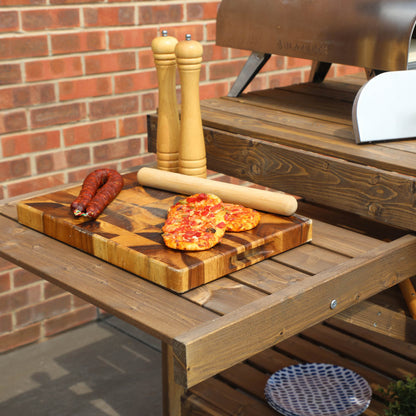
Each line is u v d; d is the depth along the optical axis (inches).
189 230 47.1
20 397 81.0
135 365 87.9
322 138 60.1
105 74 86.7
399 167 52.3
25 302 87.9
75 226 50.0
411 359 70.9
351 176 55.1
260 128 63.5
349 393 63.8
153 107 93.0
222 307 41.5
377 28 60.2
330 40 64.3
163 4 89.1
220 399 63.7
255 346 41.1
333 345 73.1
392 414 58.2
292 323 43.2
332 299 45.7
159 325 39.3
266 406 63.0
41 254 49.3
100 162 89.9
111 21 85.1
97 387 83.3
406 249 51.7
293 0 67.7
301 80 108.2
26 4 78.1
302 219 51.3
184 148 58.9
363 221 69.8
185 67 56.4
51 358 88.4
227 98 76.7
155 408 79.5
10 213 57.9
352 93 78.3
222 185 54.4
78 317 94.2
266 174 62.1
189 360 37.3
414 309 59.6
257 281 45.0
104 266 47.3
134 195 56.8
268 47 70.8
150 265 44.3
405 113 58.9
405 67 59.0
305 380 66.1
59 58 82.4
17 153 82.4
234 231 48.9
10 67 78.9
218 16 75.2
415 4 58.1
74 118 85.8
